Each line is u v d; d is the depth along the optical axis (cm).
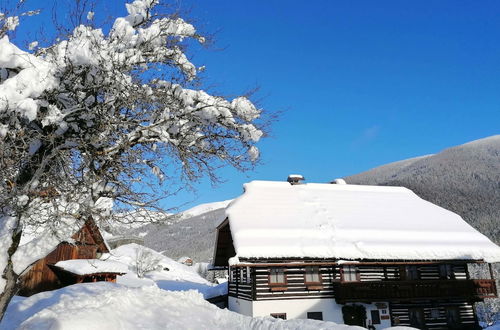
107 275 2773
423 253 2008
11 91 509
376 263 1964
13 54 518
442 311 2078
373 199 2583
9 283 575
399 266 2100
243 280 2109
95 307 1002
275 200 2375
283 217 2159
